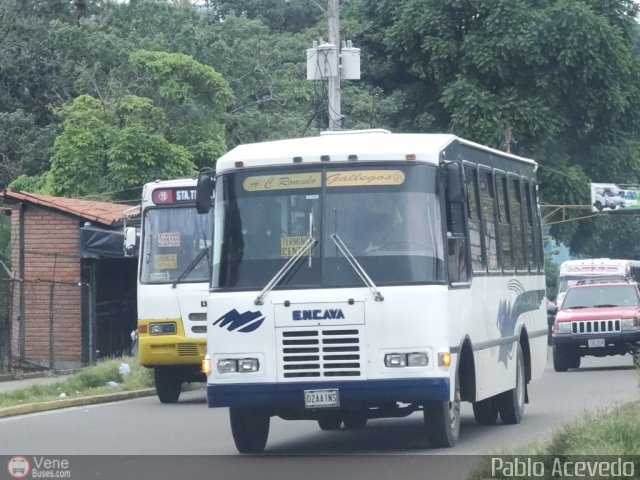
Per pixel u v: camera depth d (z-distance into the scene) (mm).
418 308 23609
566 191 92750
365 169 24500
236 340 24109
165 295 39406
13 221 54969
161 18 83250
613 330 53031
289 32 106812
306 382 23734
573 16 90688
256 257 24438
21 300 51125
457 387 25562
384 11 99938
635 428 20156
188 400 41219
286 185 24672
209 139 72375
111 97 72188
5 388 43750
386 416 26016
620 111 93750
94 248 51594
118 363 45781
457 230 25469
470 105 89688
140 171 67625
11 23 91625
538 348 34906
